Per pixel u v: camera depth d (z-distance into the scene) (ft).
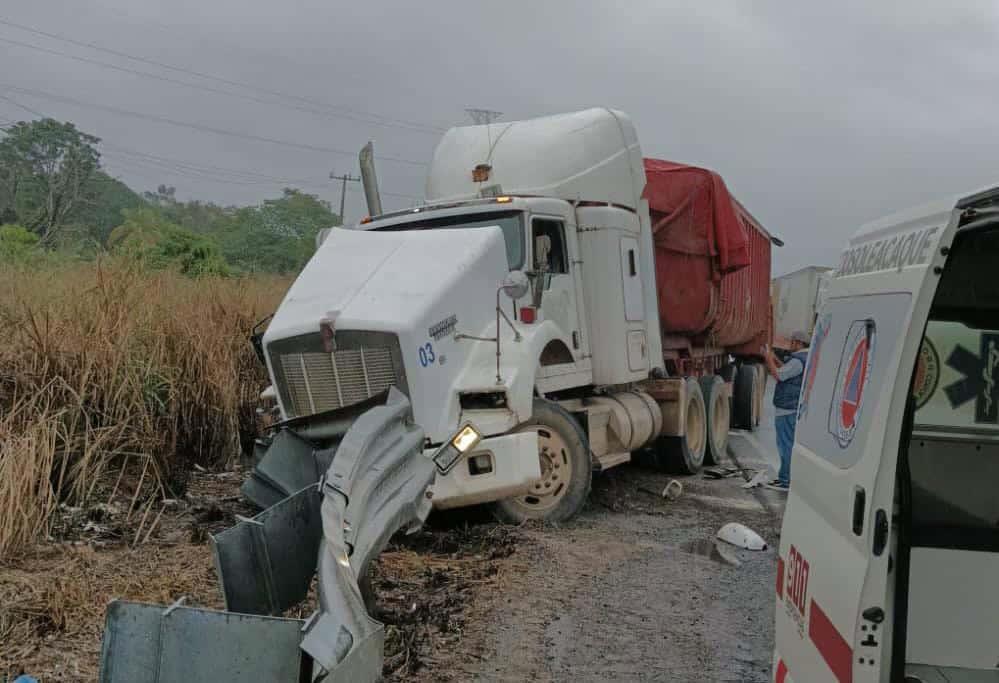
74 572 18.61
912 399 10.51
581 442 27.35
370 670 10.66
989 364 12.53
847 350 11.69
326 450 21.63
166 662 10.32
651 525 27.81
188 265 53.36
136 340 28.04
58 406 24.53
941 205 9.86
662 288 37.86
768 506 31.40
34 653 14.93
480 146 32.73
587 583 21.59
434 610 19.20
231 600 13.69
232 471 29.09
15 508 19.69
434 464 19.71
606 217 31.86
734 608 20.33
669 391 36.17
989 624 11.73
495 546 24.29
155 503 24.70
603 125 33.42
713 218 38.91
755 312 52.08
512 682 16.15
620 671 16.80
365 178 33.12
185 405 29.09
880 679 10.18
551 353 29.32
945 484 12.38
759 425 58.54
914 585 11.85
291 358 23.99
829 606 10.46
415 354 23.17
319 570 11.45
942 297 12.62
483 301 26.03
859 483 10.05
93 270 31.55
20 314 27.35
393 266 25.64
